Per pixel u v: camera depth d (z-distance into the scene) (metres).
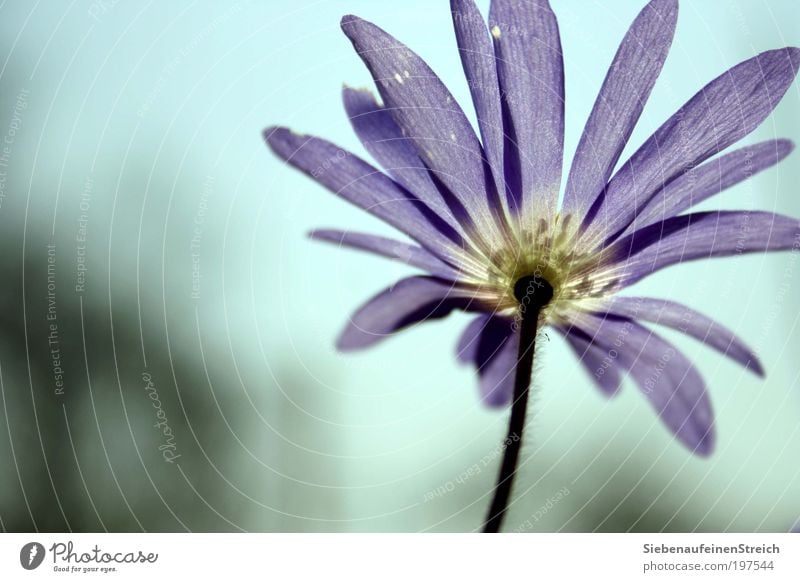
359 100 0.17
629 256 0.17
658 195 0.17
